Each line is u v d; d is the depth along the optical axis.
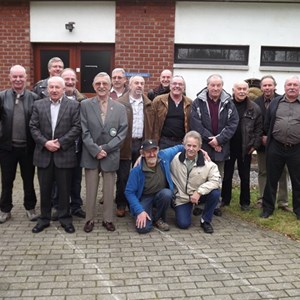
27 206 5.16
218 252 4.30
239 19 8.28
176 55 8.44
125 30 8.20
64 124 4.66
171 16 8.18
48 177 4.75
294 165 5.19
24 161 5.01
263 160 5.76
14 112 4.80
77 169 5.29
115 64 8.30
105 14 8.20
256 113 5.40
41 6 8.21
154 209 5.14
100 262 4.00
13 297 3.33
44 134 4.67
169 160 5.04
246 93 5.37
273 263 4.06
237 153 5.53
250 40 8.35
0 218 5.04
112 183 4.84
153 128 5.45
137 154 5.47
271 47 8.48
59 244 4.42
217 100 5.24
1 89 8.40
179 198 4.99
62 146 4.64
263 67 8.41
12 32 8.28
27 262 3.97
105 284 3.57
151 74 8.30
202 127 5.23
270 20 8.31
